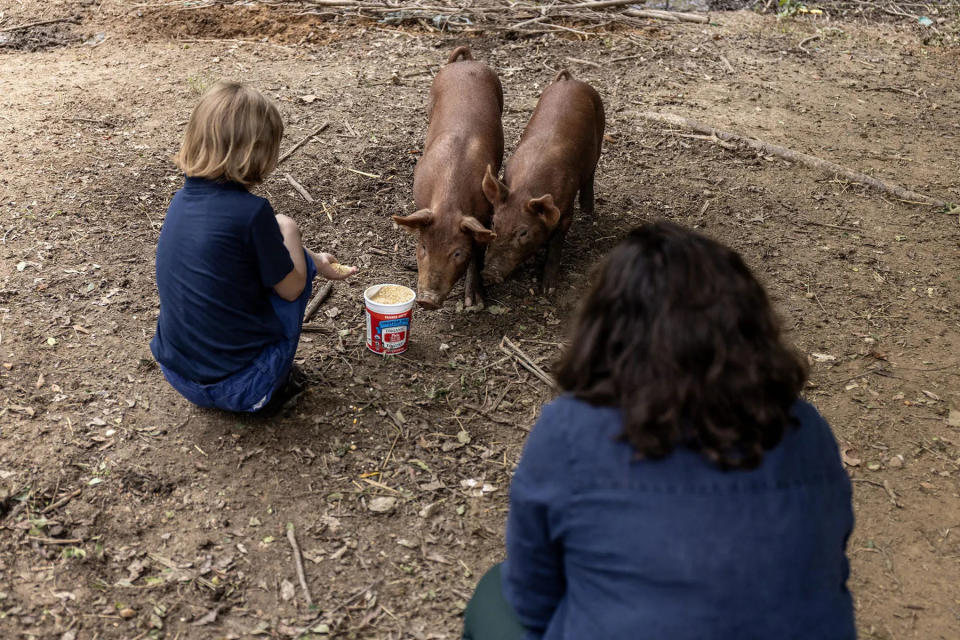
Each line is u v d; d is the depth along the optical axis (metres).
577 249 5.26
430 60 8.08
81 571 2.96
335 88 7.33
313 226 5.31
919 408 4.03
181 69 7.56
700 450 1.61
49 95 6.84
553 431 1.71
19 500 3.21
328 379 4.00
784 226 5.62
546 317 4.62
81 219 5.14
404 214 5.48
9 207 5.18
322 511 3.29
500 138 5.04
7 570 2.94
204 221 3.17
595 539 1.63
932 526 3.38
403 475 3.50
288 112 6.79
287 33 8.52
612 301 1.71
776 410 1.64
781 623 1.56
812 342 4.48
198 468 3.44
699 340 1.62
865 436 3.85
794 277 5.06
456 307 4.67
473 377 4.12
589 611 1.64
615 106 7.29
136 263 4.79
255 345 3.44
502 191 4.36
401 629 2.85
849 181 6.24
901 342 4.52
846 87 8.11
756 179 6.21
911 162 6.62
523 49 8.48
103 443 3.52
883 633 2.91
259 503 3.30
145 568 2.99
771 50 8.95
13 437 3.51
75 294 4.46
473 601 2.13
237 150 3.08
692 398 1.60
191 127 3.09
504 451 3.68
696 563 1.55
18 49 7.89
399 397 3.93
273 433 3.64
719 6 10.46
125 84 7.17
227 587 2.95
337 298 4.63
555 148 4.60
